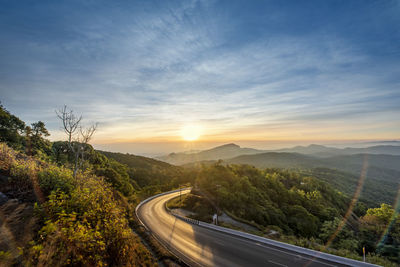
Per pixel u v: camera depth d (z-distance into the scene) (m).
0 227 7.57
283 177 101.44
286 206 51.38
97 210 8.97
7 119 37.62
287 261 15.45
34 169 14.46
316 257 16.20
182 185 81.19
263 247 18.64
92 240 6.77
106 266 7.62
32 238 7.20
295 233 36.91
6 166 13.99
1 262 5.41
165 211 38.94
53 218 7.86
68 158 47.34
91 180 15.02
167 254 16.25
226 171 65.38
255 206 42.50
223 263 15.16
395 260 21.58
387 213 41.97
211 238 21.56
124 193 48.31
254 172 81.88
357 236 32.59
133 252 11.48
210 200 42.25
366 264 13.84
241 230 24.89
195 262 15.31
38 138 47.34
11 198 10.56
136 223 24.81
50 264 5.80
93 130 23.39
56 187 12.48
